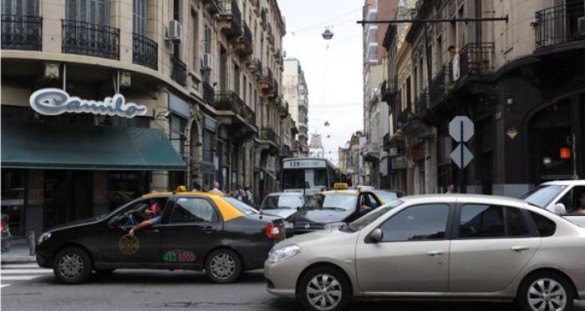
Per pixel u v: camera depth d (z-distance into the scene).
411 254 7.29
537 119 18.00
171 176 20.59
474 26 21.70
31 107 15.98
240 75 34.16
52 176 17.17
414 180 38.16
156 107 19.05
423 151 34.12
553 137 17.84
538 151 17.95
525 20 17.48
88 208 17.61
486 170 21.45
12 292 9.34
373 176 72.50
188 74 22.61
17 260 13.58
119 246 10.09
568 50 15.96
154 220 10.20
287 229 13.30
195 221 10.22
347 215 13.64
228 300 8.57
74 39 16.50
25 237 16.53
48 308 8.07
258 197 41.78
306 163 28.70
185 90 21.73
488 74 19.67
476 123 21.70
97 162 16.08
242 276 10.92
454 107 23.41
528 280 7.25
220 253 10.09
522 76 18.05
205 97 25.48
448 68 24.02
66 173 17.33
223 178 29.84
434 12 29.20
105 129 17.38
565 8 16.59
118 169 16.36
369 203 14.81
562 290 7.22
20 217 16.58
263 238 10.12
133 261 10.09
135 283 10.19
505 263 7.23
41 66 16.03
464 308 7.98
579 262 7.20
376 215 7.84
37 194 16.80
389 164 46.91
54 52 15.99
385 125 58.53
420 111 30.12
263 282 10.21
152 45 18.80
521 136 18.11
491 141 20.47
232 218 10.25
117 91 16.94
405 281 7.29
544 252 7.24
